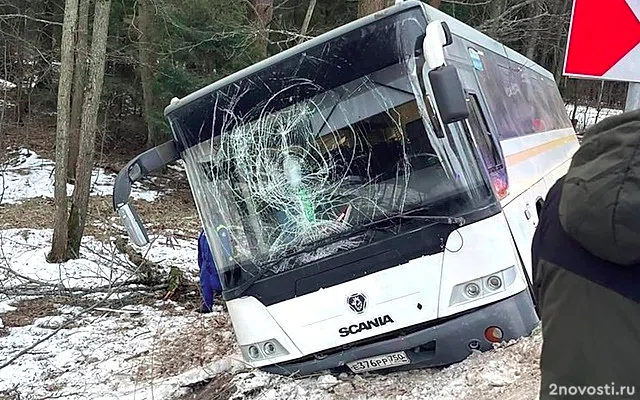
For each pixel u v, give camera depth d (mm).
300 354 5398
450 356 5152
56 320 9625
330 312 5297
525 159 6961
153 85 22656
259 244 5500
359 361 5320
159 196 22609
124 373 7438
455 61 5562
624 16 4410
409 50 5137
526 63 9961
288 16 25875
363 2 11062
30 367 7863
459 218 5008
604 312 1723
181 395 6398
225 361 6707
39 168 24250
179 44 21422
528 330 5051
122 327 9203
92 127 13383
